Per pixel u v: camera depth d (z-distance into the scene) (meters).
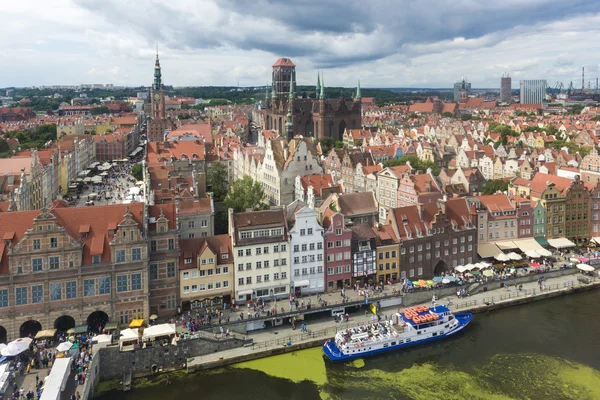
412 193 180.88
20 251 102.62
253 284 125.69
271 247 126.50
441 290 135.50
